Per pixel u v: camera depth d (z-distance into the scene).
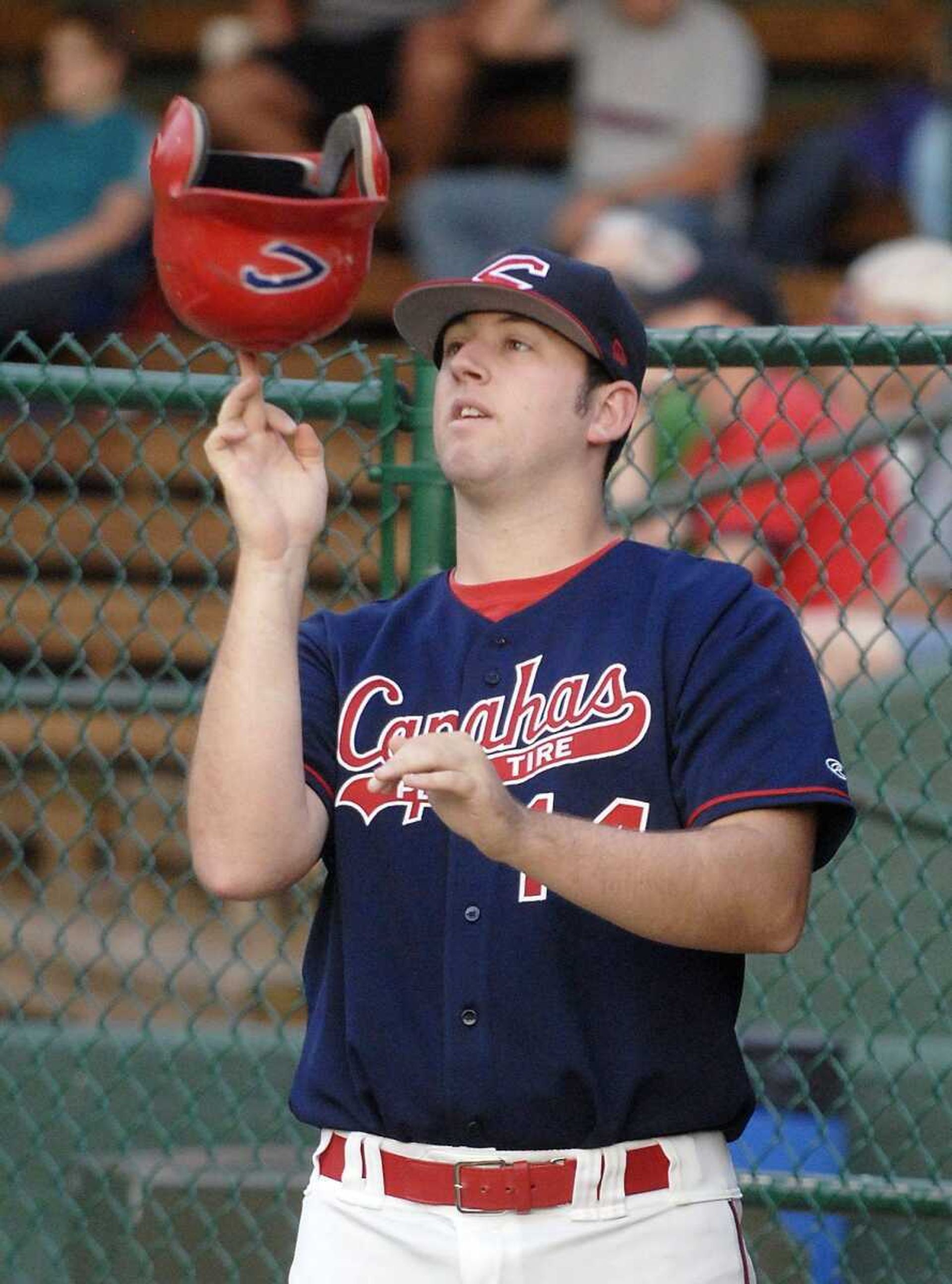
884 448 16.84
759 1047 14.44
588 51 27.95
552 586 9.62
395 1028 9.16
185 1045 13.95
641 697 9.19
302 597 9.46
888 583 17.75
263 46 29.05
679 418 15.94
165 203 8.98
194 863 9.41
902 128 28.95
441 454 9.72
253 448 9.55
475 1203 9.03
